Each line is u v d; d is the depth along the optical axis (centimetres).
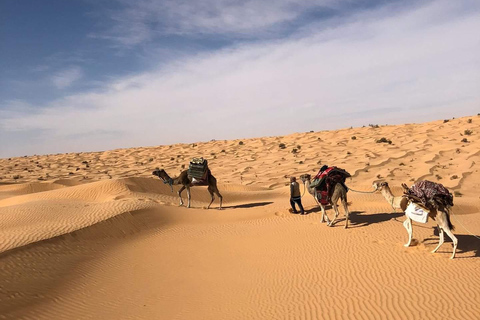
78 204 2355
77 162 9669
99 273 1330
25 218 1973
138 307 1055
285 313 939
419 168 4981
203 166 2436
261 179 5325
